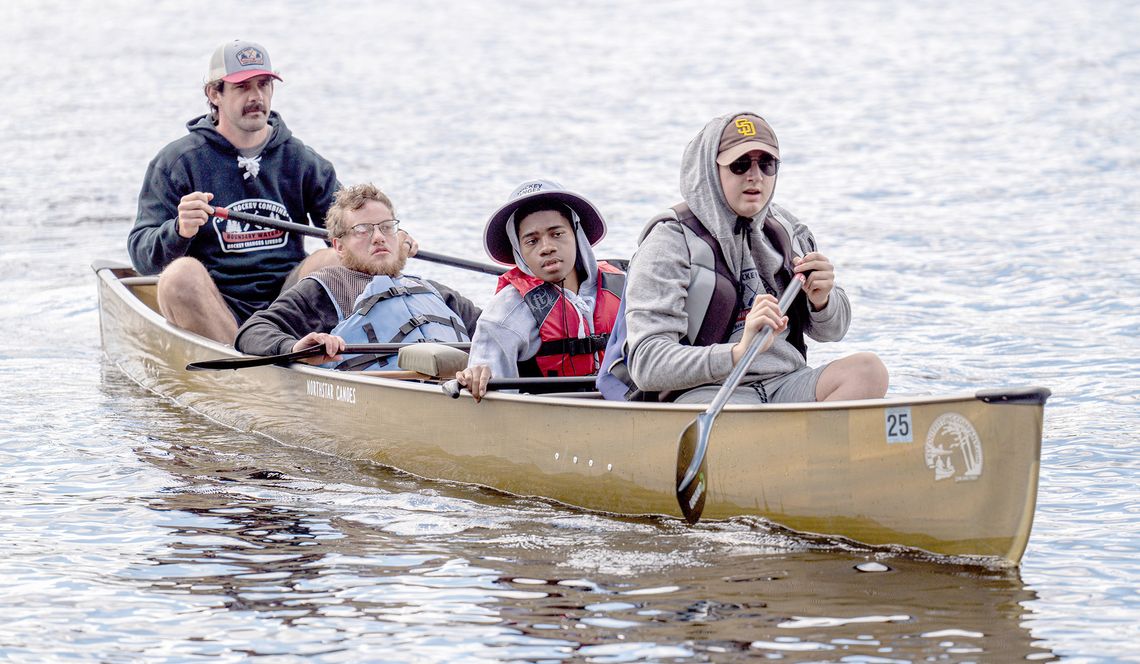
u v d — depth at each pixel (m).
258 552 14.20
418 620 12.26
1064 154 47.25
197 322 21.09
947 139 51.94
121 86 70.69
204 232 22.34
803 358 15.44
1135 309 26.02
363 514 15.54
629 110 62.09
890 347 23.89
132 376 22.84
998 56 77.56
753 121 14.61
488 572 13.47
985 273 29.95
